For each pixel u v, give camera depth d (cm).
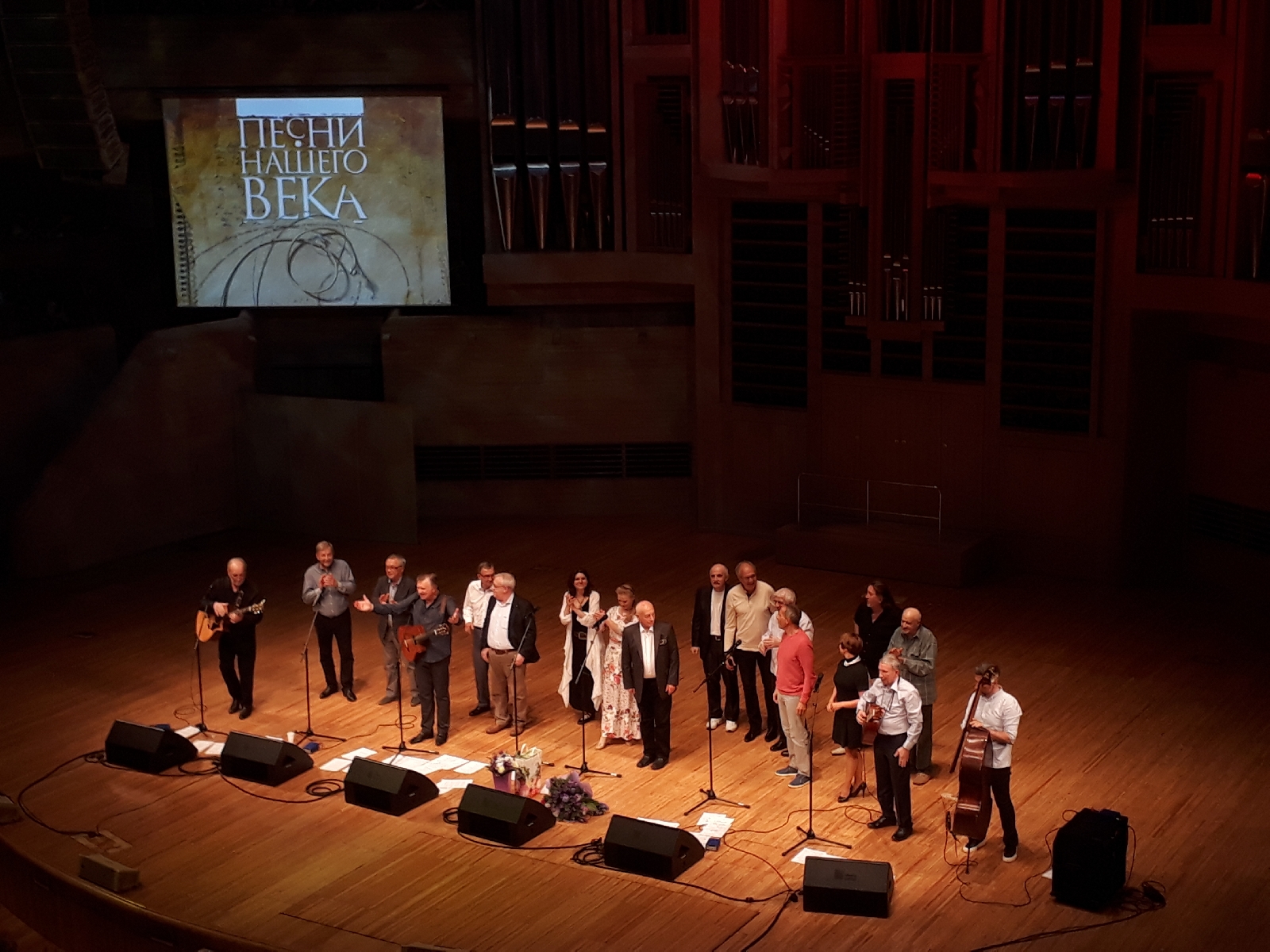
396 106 1683
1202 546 1510
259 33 1666
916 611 1098
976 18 1408
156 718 1263
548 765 1155
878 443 1628
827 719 1235
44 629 1473
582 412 1788
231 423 1769
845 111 1440
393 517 1711
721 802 1088
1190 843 1011
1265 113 1347
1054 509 1546
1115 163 1411
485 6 1616
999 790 984
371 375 1872
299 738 1215
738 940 911
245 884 991
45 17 1335
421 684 1195
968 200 1443
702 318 1692
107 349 1781
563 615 1201
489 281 1695
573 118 1641
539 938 920
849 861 945
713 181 1620
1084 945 896
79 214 1866
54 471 1628
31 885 1028
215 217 1716
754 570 1177
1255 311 1351
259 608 1248
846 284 1597
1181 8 1367
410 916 948
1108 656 1340
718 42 1573
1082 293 1499
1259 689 1262
